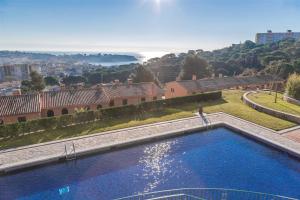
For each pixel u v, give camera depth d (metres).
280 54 109.38
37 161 19.31
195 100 41.91
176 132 25.83
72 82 122.31
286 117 29.86
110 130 26.88
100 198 15.70
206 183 17.30
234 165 19.92
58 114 35.41
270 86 67.75
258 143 24.16
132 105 34.03
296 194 16.05
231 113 33.25
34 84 85.31
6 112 30.34
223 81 60.59
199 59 76.50
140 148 23.44
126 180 17.77
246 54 126.94
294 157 20.67
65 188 16.91
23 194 16.23
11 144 23.09
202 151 22.67
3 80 176.75
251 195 15.94
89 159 21.17
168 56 149.12
